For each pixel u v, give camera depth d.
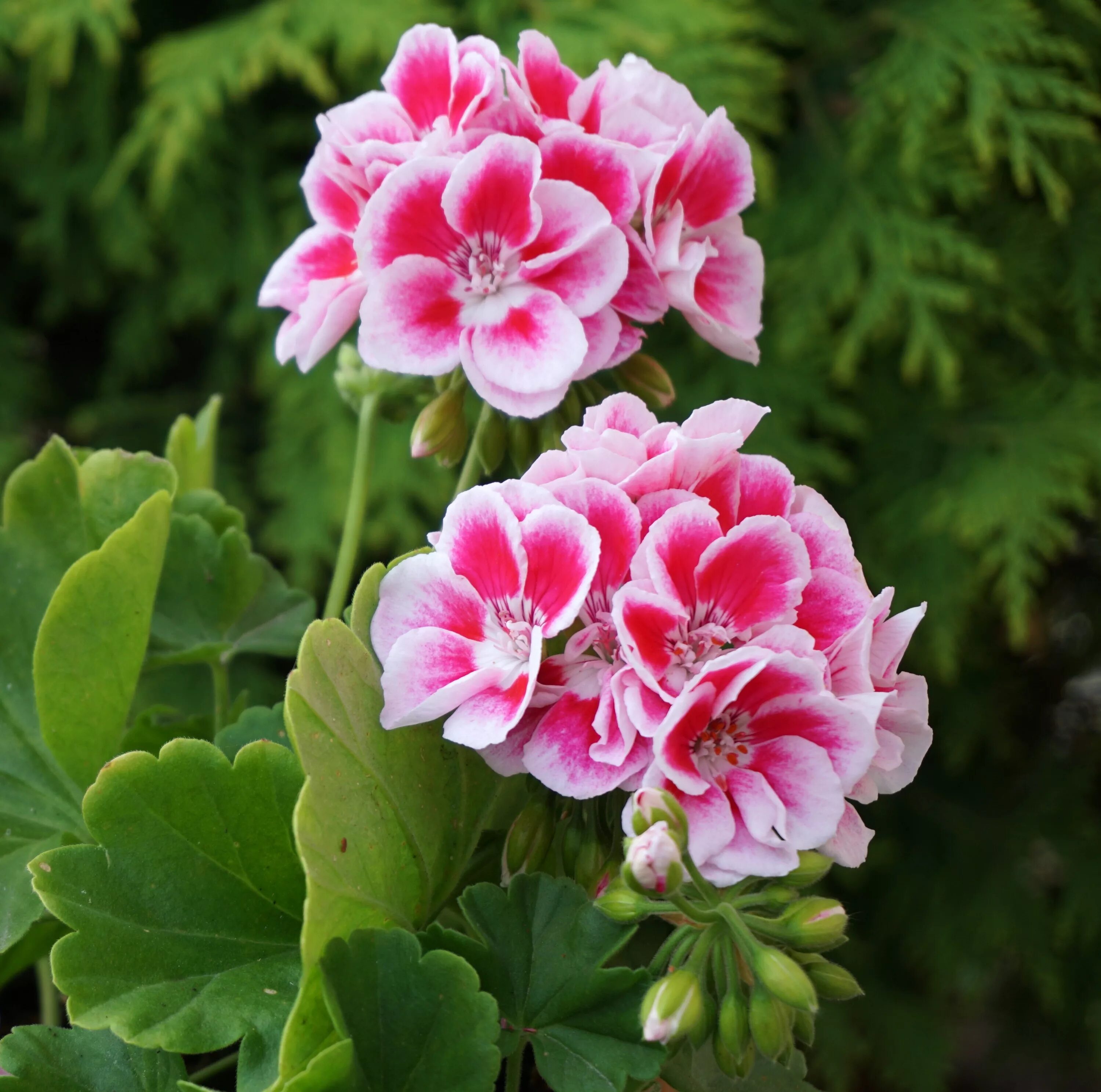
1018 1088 2.03
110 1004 0.79
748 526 0.79
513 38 1.55
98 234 1.82
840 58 1.74
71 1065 0.81
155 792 0.80
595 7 1.57
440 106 0.85
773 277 1.65
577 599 0.79
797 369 1.65
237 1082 0.79
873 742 0.79
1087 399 1.66
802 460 1.61
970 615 1.76
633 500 0.80
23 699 0.87
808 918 0.78
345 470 1.64
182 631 0.90
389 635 0.81
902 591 1.67
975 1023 2.12
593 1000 0.80
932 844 1.88
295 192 1.75
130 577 0.84
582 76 1.45
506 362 0.83
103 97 1.72
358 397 0.91
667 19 1.52
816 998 0.78
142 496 0.88
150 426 1.88
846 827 0.80
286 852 0.81
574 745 0.80
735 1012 0.78
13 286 1.89
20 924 0.82
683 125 0.85
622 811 0.81
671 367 1.67
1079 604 2.03
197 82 1.54
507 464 0.94
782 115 1.77
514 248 0.83
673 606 0.79
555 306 0.83
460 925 0.85
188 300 1.79
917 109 1.56
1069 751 1.98
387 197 0.83
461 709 0.80
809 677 0.78
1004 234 1.73
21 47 1.53
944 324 1.70
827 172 1.68
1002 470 1.62
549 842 0.81
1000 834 1.85
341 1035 0.78
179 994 0.80
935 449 1.74
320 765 0.79
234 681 1.44
